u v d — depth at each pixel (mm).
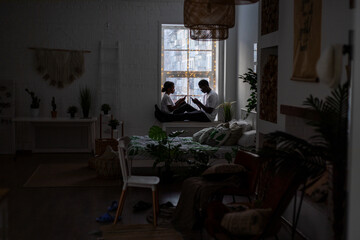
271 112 5105
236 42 9141
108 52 9219
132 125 9383
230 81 9273
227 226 3270
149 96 9359
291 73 4434
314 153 3410
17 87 9109
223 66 9398
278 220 3445
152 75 9328
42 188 6219
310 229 4191
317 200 3990
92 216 4996
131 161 6609
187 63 9602
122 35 9211
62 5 9078
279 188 3537
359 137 2098
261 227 3264
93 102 9289
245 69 8375
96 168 6797
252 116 7570
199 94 9641
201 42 9570
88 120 8609
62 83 9172
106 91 9258
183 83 9625
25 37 9047
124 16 9188
